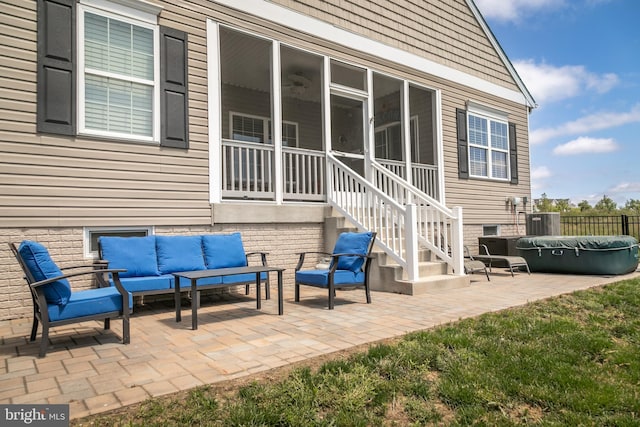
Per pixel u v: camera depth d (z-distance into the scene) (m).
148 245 4.85
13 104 4.40
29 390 2.42
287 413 2.11
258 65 8.05
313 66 8.10
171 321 4.20
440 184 9.13
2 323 4.21
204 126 5.75
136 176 5.17
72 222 4.71
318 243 6.90
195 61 5.71
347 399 2.28
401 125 8.61
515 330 3.64
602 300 4.93
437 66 9.20
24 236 4.44
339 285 4.82
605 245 7.08
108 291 3.59
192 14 5.71
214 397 2.31
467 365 2.82
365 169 7.84
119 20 5.12
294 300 5.38
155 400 2.26
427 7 9.09
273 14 6.54
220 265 5.18
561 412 2.23
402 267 5.90
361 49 7.74
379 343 3.26
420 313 4.38
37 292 3.07
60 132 4.64
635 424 2.09
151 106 5.35
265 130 9.61
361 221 6.93
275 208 6.36
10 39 4.41
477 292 5.69
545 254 7.72
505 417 2.17
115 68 5.08
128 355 3.07
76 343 3.43
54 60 4.63
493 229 10.50
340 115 10.35
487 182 10.27
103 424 2.02
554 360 2.92
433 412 2.22
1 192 4.32
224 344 3.31
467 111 9.86
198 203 5.64
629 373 2.75
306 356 2.98
